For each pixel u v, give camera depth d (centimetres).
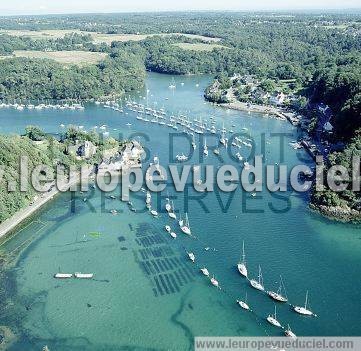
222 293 18550
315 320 16900
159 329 17038
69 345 16488
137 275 19950
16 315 17938
